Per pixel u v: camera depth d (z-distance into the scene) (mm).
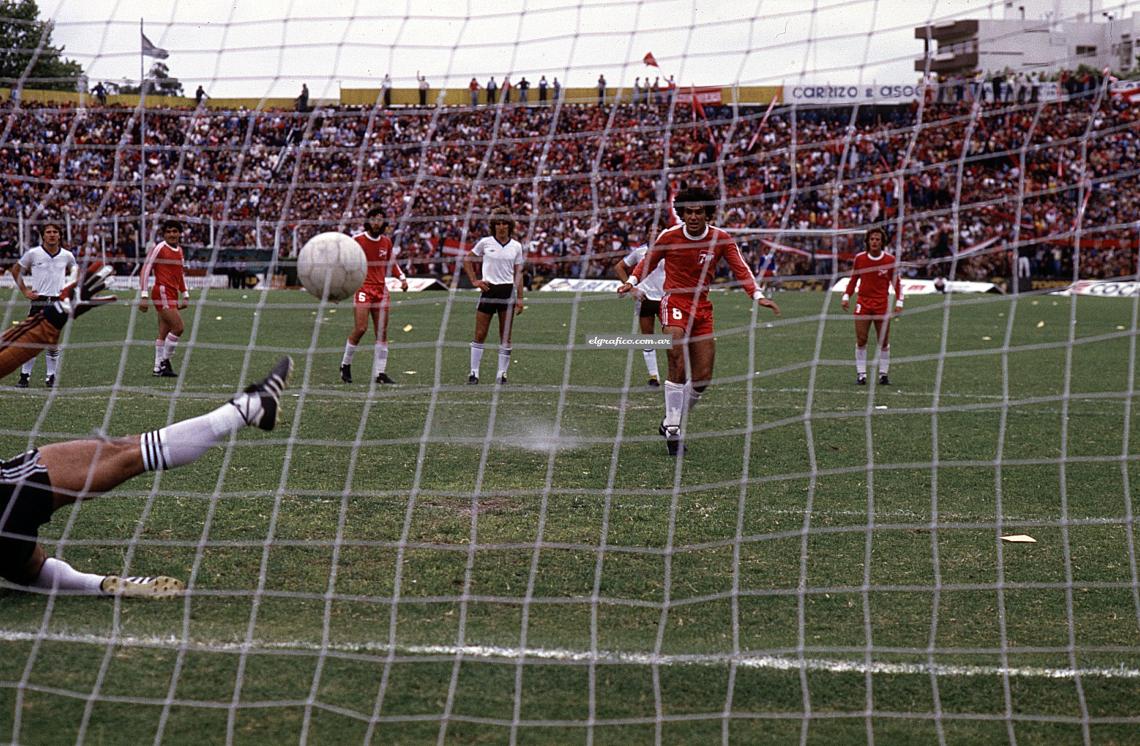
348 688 3984
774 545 5914
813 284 29984
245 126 16906
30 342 4969
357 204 22125
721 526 6250
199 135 17000
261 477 7168
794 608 4930
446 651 4340
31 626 4465
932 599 5086
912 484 7406
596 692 4008
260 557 5480
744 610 4902
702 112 18609
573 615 4797
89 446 4703
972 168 21438
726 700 3963
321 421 9516
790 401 11484
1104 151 21188
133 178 22016
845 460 8250
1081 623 4812
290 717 3752
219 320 21422
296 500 6617
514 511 6504
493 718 3783
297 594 4934
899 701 3986
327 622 4461
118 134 17109
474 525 5277
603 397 11477
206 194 23188
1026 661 4375
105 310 22359
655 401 11242
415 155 21422
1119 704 3996
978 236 29359
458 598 4949
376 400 10906
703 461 8109
